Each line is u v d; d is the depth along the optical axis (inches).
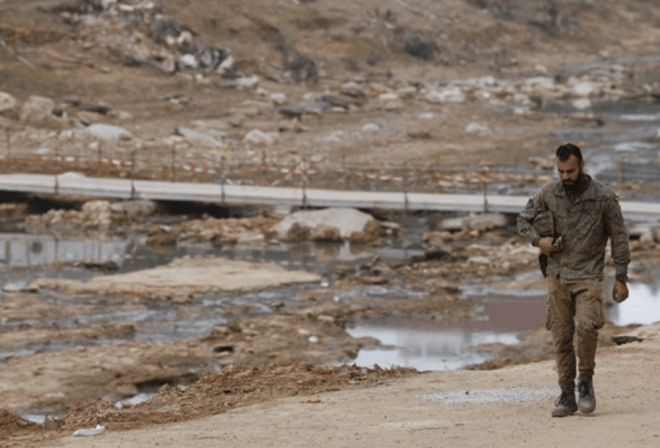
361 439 513.3
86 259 1859.0
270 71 4901.6
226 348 1224.8
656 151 3400.6
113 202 2394.2
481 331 1327.5
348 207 2235.5
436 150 3390.7
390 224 2156.7
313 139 3575.3
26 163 2775.6
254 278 1681.8
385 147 3442.4
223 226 2172.7
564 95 5201.8
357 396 668.1
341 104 4367.6
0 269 1755.7
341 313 1429.6
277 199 2288.4
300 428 558.6
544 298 1533.0
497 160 3191.4
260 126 3809.1
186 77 4547.2
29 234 2116.1
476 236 2094.0
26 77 4069.9
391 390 685.3
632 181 2748.5
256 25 5241.1
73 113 3722.9
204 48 4790.8
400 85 5002.5
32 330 1314.0
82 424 642.2
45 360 1146.7
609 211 527.2
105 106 3833.7
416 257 1873.8
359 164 3034.0
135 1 4945.9
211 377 772.0
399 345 1258.0
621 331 1211.2
